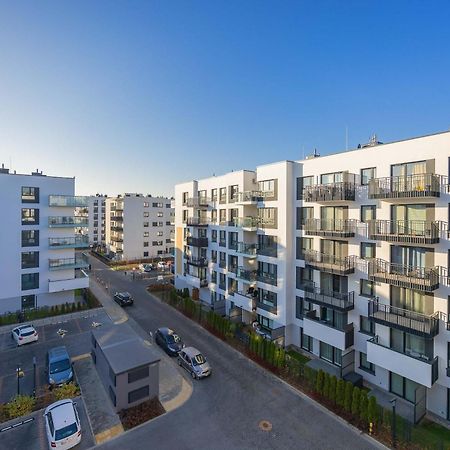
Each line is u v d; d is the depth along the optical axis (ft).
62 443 45.70
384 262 60.54
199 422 53.52
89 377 67.15
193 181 124.98
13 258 103.04
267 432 51.31
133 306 116.37
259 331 88.02
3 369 70.59
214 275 114.83
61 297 113.50
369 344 60.90
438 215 53.78
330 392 58.59
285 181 81.10
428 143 55.11
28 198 105.19
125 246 212.02
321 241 74.95
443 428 52.39
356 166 67.10
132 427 52.16
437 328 53.52
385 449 47.52
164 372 69.92
